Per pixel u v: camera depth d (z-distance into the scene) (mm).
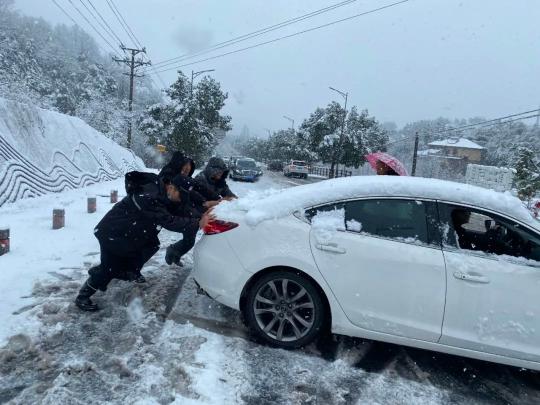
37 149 13406
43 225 7770
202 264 3979
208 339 3775
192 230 4281
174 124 33156
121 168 21797
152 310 4273
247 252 3785
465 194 3654
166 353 3496
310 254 3648
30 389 2920
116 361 3289
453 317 3449
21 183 10656
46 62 56062
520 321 3381
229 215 3990
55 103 43500
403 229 3637
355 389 3281
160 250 6723
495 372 3750
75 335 3676
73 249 6301
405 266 3512
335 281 3596
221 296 3861
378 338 3598
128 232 4094
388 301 3531
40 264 5461
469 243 3680
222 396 3020
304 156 53312
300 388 3229
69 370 3133
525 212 3629
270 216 3836
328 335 4129
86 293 4152
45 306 4117
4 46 41250
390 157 5051
